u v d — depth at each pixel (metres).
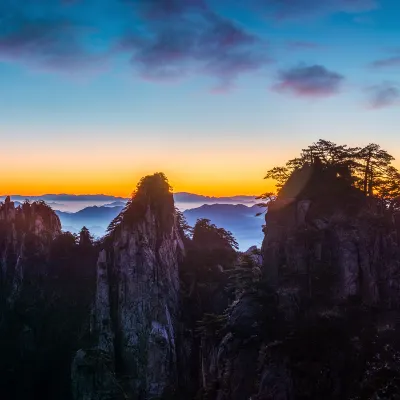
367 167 142.75
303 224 131.12
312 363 109.88
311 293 123.00
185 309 198.12
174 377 181.88
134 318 191.50
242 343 122.38
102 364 184.12
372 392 102.12
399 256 122.88
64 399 194.75
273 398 108.25
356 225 126.56
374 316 116.06
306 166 142.00
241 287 143.62
